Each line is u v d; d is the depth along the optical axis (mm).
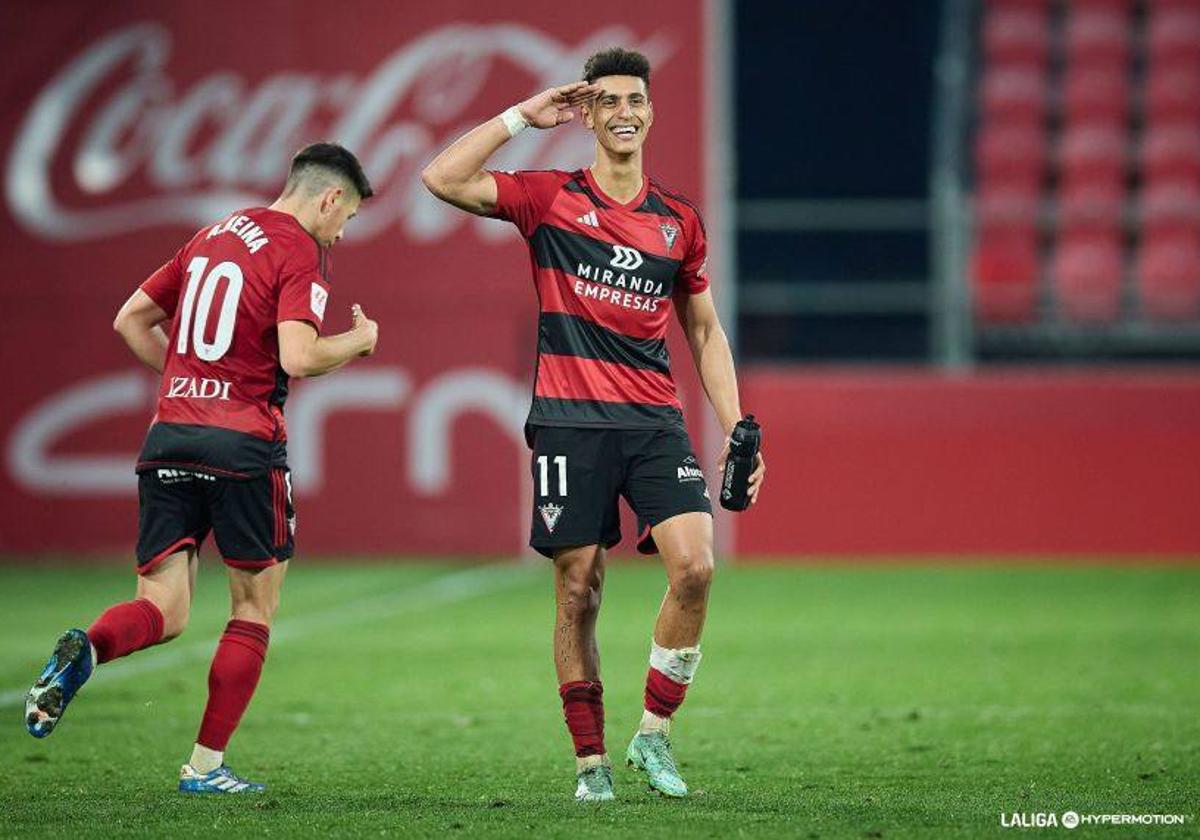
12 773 21578
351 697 28797
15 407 55406
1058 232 67875
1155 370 62750
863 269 68625
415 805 19109
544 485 19375
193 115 55531
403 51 55250
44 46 55750
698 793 19891
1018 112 71188
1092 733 24797
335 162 20078
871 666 32656
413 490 55000
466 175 19141
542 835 17141
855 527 54250
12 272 55406
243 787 20078
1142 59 72500
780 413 54500
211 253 19953
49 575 50500
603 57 19359
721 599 44688
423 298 54906
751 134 71438
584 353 19469
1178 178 69188
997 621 39750
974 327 62906
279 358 19922
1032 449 53781
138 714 26812
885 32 72250
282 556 20109
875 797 19672
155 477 19656
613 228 19359
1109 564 52719
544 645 35906
